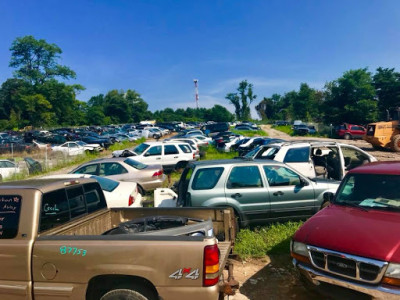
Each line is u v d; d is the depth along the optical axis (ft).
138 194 29.55
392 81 165.07
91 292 10.83
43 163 69.77
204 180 22.39
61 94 248.11
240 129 177.99
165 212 16.39
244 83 387.96
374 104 155.12
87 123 289.74
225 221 15.70
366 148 90.02
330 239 13.06
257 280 16.40
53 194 12.71
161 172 38.24
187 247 10.14
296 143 32.01
